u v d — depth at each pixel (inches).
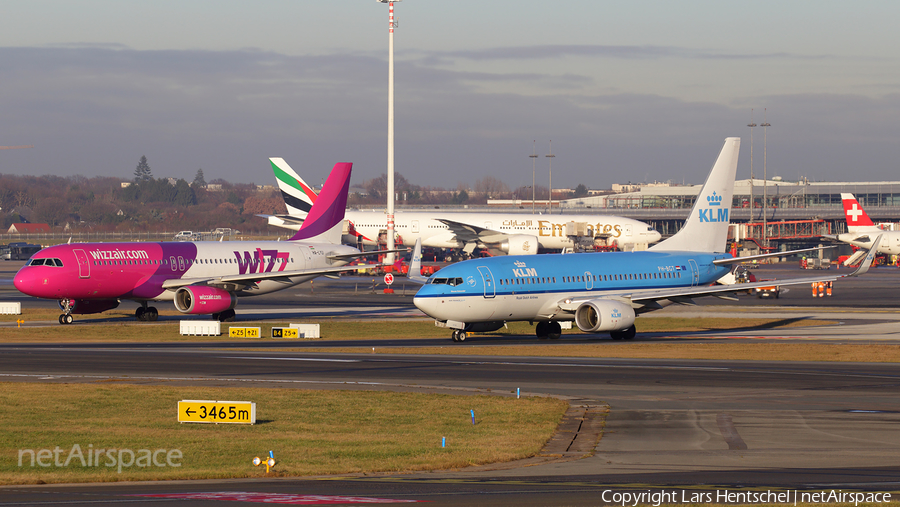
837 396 2699.3
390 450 1932.8
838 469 1724.9
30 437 2080.5
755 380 3043.8
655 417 2352.4
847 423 2251.5
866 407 2501.2
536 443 2012.8
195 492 1514.5
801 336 4658.0
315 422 2294.5
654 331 5024.6
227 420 2273.6
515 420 2306.8
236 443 2016.5
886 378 3085.6
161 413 2418.8
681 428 2198.6
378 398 2667.3
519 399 2647.6
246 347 4160.9
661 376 3144.7
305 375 3189.0
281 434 2130.9
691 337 4658.0
